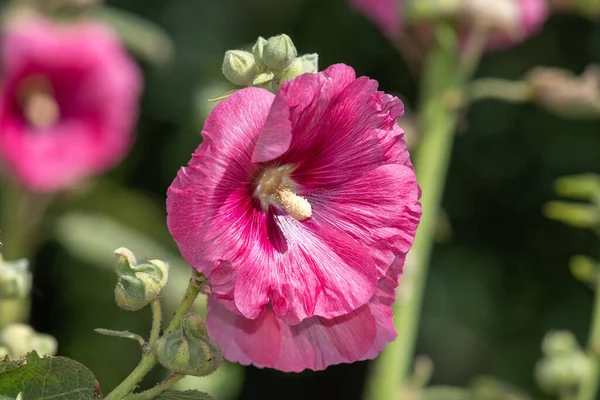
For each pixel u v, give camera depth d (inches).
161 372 75.0
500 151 87.3
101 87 59.2
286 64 37.2
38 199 60.5
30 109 57.8
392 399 54.9
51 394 36.9
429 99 55.6
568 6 60.1
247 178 37.1
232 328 37.9
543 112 85.7
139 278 36.5
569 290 87.5
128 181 85.1
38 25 57.7
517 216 88.7
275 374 89.8
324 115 37.4
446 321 84.7
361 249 37.7
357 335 38.0
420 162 55.6
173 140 83.0
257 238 37.4
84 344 77.0
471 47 55.1
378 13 55.9
